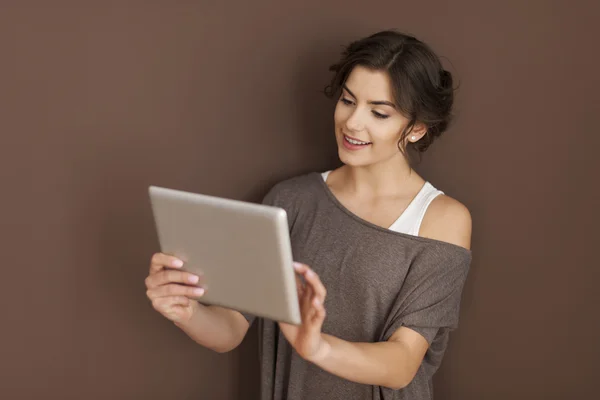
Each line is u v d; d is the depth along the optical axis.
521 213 1.75
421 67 1.41
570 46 1.65
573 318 1.81
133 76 1.61
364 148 1.47
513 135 1.71
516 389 1.86
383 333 1.49
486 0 1.64
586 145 1.70
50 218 1.65
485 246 1.78
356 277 1.52
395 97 1.40
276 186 1.67
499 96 1.69
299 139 1.75
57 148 1.61
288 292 1.14
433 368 1.65
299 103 1.72
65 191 1.64
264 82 1.68
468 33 1.66
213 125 1.68
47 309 1.70
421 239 1.49
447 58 1.68
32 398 1.74
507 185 1.74
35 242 1.66
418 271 1.48
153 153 1.67
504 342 1.84
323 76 1.71
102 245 1.70
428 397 1.63
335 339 1.33
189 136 1.68
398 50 1.41
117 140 1.64
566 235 1.76
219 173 1.72
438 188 1.76
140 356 1.80
